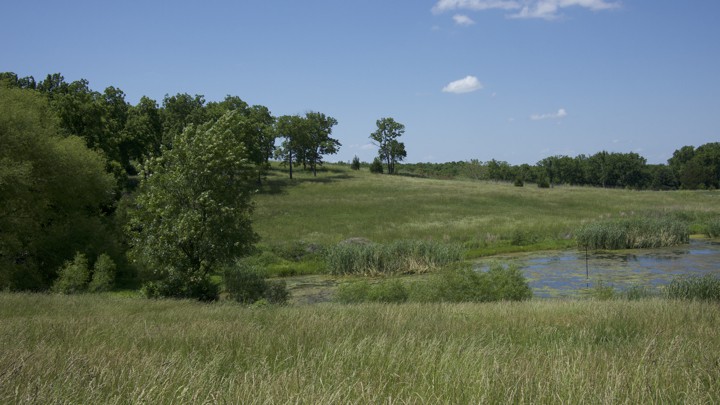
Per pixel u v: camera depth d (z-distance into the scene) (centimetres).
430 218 5678
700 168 11731
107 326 925
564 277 2595
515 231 4244
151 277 2764
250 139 7681
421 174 12725
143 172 2134
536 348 633
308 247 3719
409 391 420
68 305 1461
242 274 2038
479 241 4050
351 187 8456
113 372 468
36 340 723
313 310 1232
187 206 2102
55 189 3045
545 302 1470
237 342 699
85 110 5019
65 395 389
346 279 2933
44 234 2986
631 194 7862
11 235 2680
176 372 476
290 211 6216
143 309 1412
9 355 544
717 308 1070
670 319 900
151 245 2088
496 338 738
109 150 5069
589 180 12925
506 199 7225
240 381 437
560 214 5875
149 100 7162
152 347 668
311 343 680
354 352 583
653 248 3594
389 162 12081
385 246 3216
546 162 13312
